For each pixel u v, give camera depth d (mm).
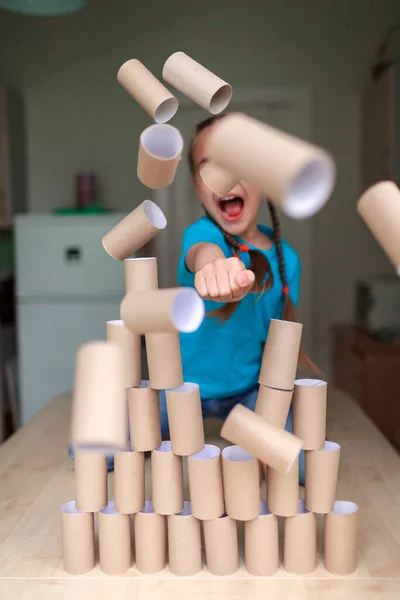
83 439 525
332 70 3168
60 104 3230
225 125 540
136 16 3164
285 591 894
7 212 2975
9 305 3039
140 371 985
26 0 1982
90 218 2662
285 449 797
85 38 3191
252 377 1406
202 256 1044
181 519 939
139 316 633
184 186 3193
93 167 3244
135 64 849
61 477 1345
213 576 941
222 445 1520
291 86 3174
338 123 3195
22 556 1003
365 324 3014
